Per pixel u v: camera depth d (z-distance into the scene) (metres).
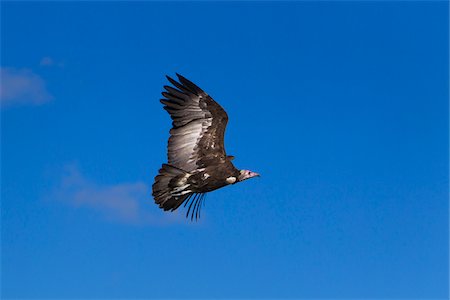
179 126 18.17
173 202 17.62
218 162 18.06
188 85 18.25
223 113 18.23
